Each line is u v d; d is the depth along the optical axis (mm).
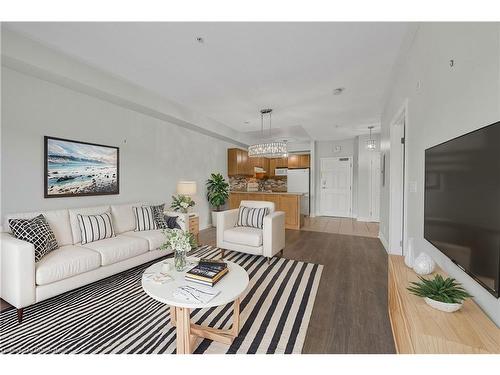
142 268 2975
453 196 1238
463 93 1257
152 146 4160
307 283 2605
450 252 1268
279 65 2732
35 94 2602
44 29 2104
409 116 2352
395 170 3215
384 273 2898
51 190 2748
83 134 3084
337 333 1738
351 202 7414
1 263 1946
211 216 5902
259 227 3541
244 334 1727
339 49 2395
